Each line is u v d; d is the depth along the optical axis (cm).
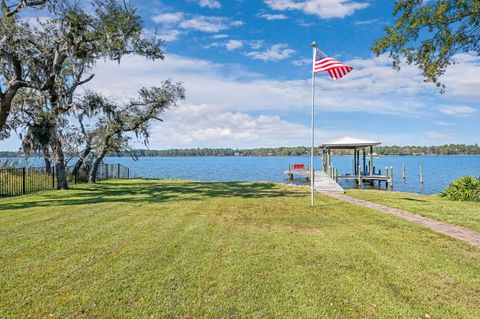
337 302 359
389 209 955
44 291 375
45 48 1373
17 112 1512
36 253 505
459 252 534
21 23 1280
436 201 1167
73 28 1296
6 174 1275
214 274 430
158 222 736
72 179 1936
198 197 1194
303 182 2941
